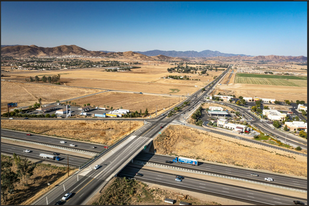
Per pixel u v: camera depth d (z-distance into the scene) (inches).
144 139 5182.1
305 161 4379.9
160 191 3390.7
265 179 3836.1
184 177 3892.7
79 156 4554.6
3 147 4931.1
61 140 5408.5
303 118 7524.6
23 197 3228.3
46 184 3572.8
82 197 3048.7
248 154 4704.7
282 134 5861.2
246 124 6668.3
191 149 5073.8
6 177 3174.2
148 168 4183.1
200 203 3134.8
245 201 3262.8
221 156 4699.8
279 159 4485.7
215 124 6491.1
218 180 3823.8
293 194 3467.0
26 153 4665.4
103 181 3444.9
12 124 6466.5
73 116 7455.7
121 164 3939.5
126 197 3157.0
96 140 5457.7
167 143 5246.1
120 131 6097.4
